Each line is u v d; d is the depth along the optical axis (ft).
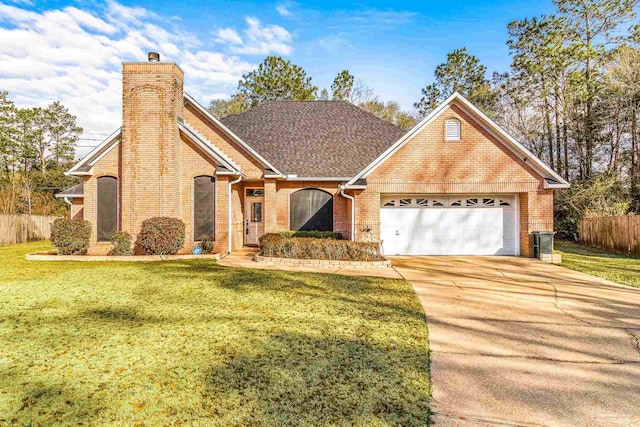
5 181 124.98
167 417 11.49
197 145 52.08
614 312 24.14
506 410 12.37
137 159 49.62
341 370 14.90
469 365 15.87
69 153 169.48
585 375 15.08
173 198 50.03
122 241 47.70
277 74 125.70
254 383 13.70
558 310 24.59
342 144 63.98
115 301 25.35
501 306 25.48
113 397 12.67
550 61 94.38
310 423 11.23
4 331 19.24
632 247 53.67
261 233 62.34
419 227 51.90
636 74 76.95
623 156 80.12
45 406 12.10
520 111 102.47
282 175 55.57
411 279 34.73
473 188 48.80
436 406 12.48
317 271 38.50
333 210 58.23
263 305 24.59
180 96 53.36
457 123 49.08
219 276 34.55
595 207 74.33
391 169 49.29
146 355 16.20
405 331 19.98
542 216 48.44
